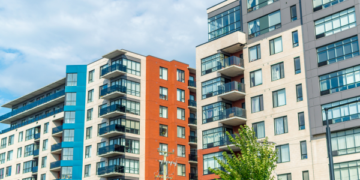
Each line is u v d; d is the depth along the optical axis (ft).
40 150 278.26
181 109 254.68
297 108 165.48
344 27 159.33
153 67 250.78
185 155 248.73
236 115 179.22
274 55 177.58
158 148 234.17
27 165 288.92
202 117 193.77
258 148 145.48
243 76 190.90
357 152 147.64
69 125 254.88
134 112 239.71
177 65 260.21
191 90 263.49
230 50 193.98
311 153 157.79
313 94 162.09
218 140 184.65
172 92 253.85
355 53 154.92
